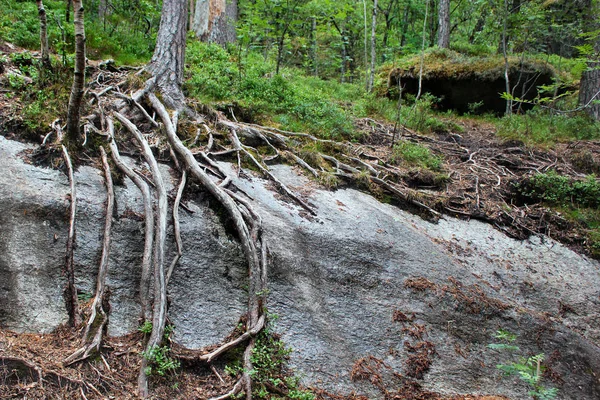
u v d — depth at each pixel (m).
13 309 4.15
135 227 5.14
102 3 11.91
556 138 11.50
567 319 6.62
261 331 4.75
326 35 20.16
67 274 4.50
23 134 5.55
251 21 11.20
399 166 8.60
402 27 23.56
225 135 7.22
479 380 5.37
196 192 5.84
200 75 9.11
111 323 4.38
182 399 4.09
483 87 13.18
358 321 5.39
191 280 4.98
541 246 7.82
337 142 8.54
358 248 6.12
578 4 14.53
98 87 7.24
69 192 5.08
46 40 6.67
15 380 3.67
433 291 6.00
